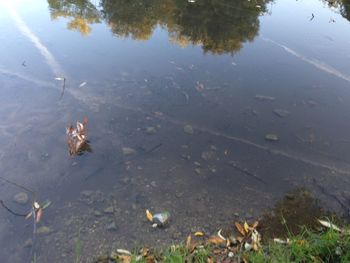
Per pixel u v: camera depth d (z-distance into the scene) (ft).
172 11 30.07
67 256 10.96
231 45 24.76
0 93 18.21
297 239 10.72
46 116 16.85
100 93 18.80
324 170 14.66
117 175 13.94
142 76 20.54
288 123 17.30
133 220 12.19
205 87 19.84
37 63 21.25
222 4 31.86
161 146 15.51
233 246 11.33
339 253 9.84
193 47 24.26
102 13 29.37
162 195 13.21
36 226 11.82
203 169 14.47
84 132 15.37
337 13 31.96
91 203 12.74
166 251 10.67
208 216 12.49
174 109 17.87
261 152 15.49
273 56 23.62
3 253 10.98
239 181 14.01
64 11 29.37
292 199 13.26
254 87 20.06
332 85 20.56
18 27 25.81
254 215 12.60
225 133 16.44
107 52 23.13
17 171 13.88
